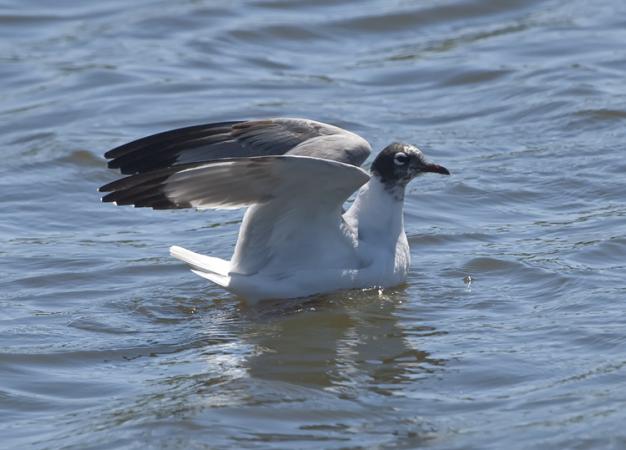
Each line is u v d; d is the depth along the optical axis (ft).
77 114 71.97
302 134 45.39
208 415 36.42
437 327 43.37
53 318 45.39
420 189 58.95
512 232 53.52
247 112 71.51
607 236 51.55
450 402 36.96
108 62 80.18
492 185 59.11
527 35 83.05
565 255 49.90
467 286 47.60
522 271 48.49
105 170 63.57
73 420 36.63
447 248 52.06
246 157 41.55
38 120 71.10
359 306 45.52
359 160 44.24
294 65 80.38
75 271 50.39
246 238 45.52
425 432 34.94
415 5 88.84
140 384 39.17
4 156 65.87
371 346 41.86
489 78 75.82
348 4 90.27
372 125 69.00
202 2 90.58
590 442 33.73
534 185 58.95
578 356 39.75
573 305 44.55
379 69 78.89
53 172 63.41
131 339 43.27
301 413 36.45
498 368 39.22
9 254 52.54
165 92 75.20
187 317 45.50
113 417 36.65
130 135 68.33
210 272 45.85
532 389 37.42
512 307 45.03
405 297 46.44
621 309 43.68
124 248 53.47
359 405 37.01
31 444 35.09
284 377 39.32
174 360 41.19
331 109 71.77
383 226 47.70
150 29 86.17
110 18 88.63
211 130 45.96
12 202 59.67
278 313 44.98
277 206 44.42
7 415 37.29
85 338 43.37
